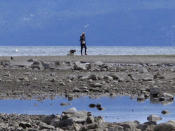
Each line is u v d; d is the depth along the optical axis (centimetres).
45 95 3497
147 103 3075
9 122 2170
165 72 5528
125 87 3959
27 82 4247
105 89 3788
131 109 2769
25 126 2034
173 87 3966
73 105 2956
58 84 4116
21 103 3045
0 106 2892
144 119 2369
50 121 2164
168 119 2361
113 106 2906
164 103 3089
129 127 1919
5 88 3853
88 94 3578
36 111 2662
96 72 5441
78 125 1991
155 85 4112
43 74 5084
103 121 2141
